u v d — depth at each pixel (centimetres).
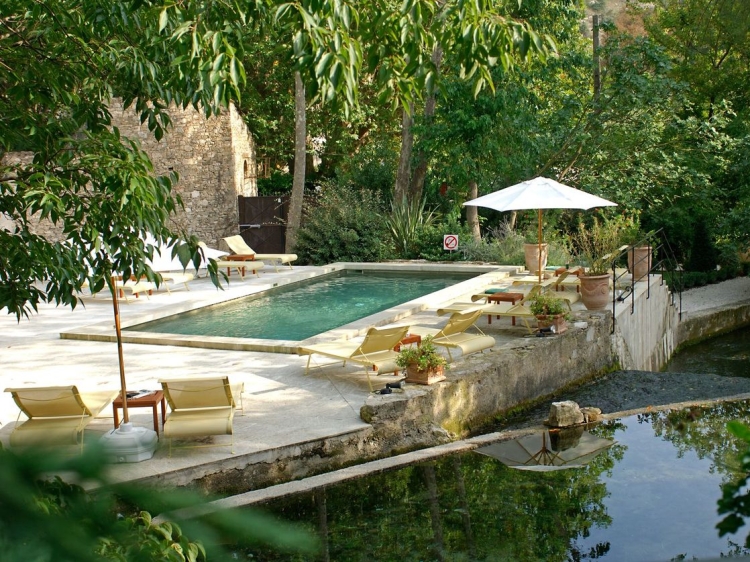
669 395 1193
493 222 2705
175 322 1538
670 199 2630
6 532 76
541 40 502
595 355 1358
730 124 2830
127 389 1041
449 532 684
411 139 2442
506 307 1366
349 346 1091
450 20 532
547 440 944
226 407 829
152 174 609
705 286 2581
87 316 1582
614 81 2414
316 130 3072
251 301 1764
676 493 757
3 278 582
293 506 748
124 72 693
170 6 487
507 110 2186
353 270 2209
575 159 2498
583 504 740
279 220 2595
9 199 577
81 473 86
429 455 881
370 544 658
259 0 554
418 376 992
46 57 634
